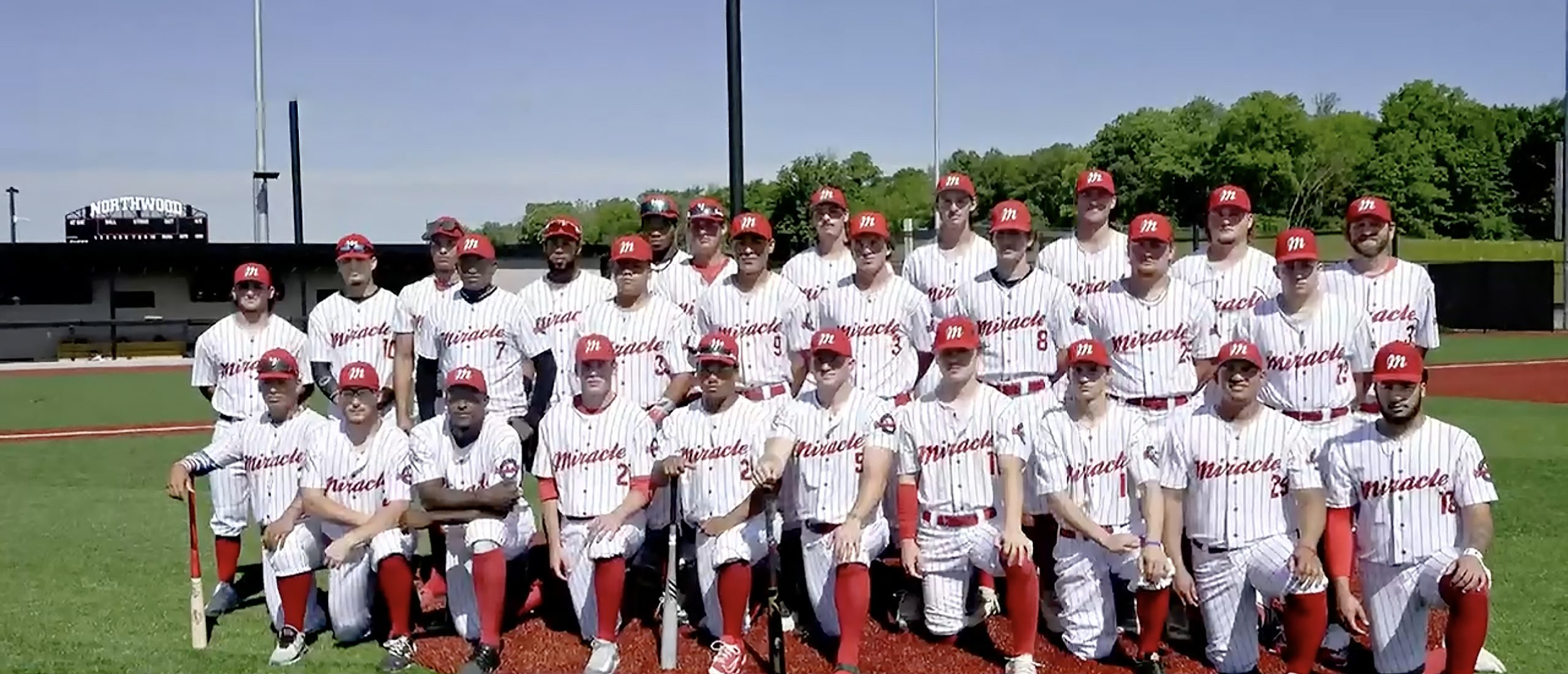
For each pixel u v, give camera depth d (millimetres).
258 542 11031
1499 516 10781
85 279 36844
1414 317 8078
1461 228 74500
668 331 8555
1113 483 7207
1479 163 76625
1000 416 7160
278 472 8258
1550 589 8531
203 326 37656
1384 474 6664
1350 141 74750
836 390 7348
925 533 7457
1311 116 83000
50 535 11211
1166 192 73438
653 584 8219
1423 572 6629
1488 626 7625
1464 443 6586
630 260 8414
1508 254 54219
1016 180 77062
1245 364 6809
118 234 43250
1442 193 74500
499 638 7398
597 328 8609
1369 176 73625
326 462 7793
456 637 7816
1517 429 16656
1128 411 7305
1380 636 6824
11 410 22734
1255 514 6895
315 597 8344
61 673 7180
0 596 9055
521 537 7852
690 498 7566
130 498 13211
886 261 8414
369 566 7867
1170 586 6992
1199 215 68438
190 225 44094
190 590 8805
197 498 13227
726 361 7422
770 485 7051
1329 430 7539
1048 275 8289
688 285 9203
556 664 7312
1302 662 6777
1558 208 45875
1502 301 38375
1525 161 78312
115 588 9328
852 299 8312
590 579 7562
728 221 11547
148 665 7383
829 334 7297
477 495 7418
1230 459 6895
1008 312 8180
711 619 7520
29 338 36188
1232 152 70562
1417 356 6605
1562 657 7195
